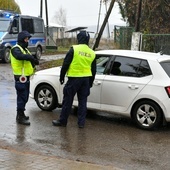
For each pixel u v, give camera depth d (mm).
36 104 10391
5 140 7125
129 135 7801
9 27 22297
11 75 16922
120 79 8461
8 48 22188
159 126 8516
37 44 24844
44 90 9539
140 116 8297
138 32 19625
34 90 9680
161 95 8008
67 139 7363
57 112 9547
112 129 8219
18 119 8359
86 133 7832
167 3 29375
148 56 8477
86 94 8250
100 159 6305
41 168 5434
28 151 6547
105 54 8859
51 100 9453
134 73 8414
